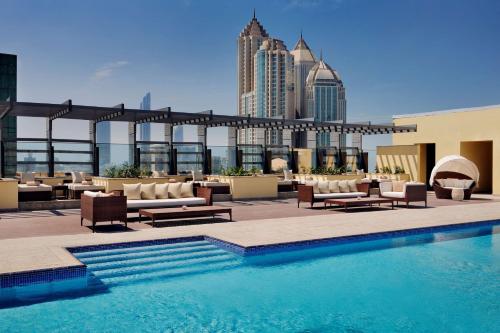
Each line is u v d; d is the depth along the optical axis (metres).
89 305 5.07
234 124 21.14
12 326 4.42
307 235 8.15
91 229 8.91
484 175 22.25
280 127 22.77
